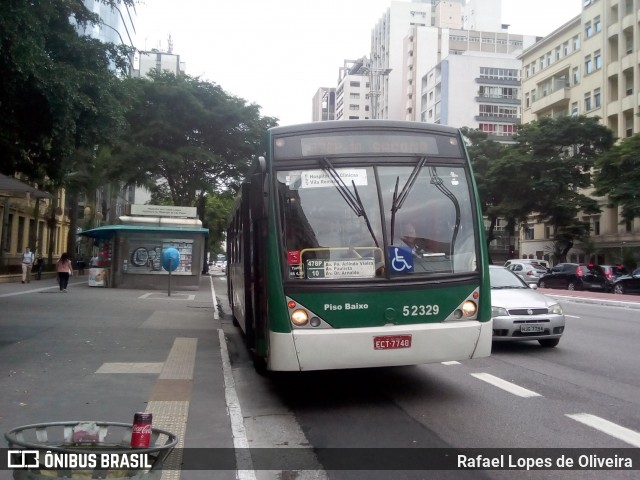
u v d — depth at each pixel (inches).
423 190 286.2
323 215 276.2
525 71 2672.2
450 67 3654.0
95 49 529.7
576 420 260.7
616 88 2021.4
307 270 269.3
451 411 277.4
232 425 249.3
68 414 255.9
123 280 1099.9
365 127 289.4
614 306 940.6
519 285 502.3
